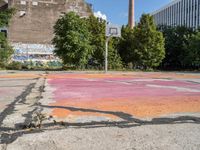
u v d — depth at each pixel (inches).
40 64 2039.9
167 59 1982.0
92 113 306.7
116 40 1727.4
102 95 461.1
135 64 1733.5
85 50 1481.3
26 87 581.0
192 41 1815.9
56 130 240.4
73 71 1336.1
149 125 259.3
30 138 220.2
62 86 605.3
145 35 1686.8
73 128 247.3
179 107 346.0
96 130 241.9
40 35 2279.8
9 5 2240.4
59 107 342.0
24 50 2139.5
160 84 675.4
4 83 672.4
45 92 494.9
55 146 205.2
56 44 1504.7
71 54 1456.7
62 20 1485.0
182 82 740.0
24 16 2252.7
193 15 3398.1
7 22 1631.4
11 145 206.4
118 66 1638.8
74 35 1457.9
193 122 272.2
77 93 484.7
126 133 234.5
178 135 230.5
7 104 365.7
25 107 342.6
